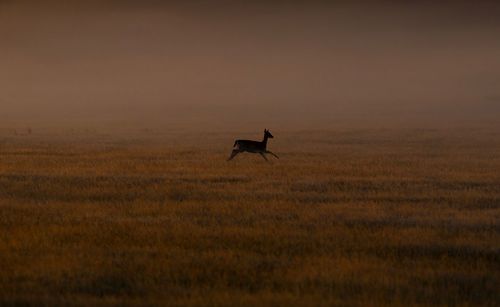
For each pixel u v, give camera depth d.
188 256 54.97
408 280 49.19
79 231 63.28
